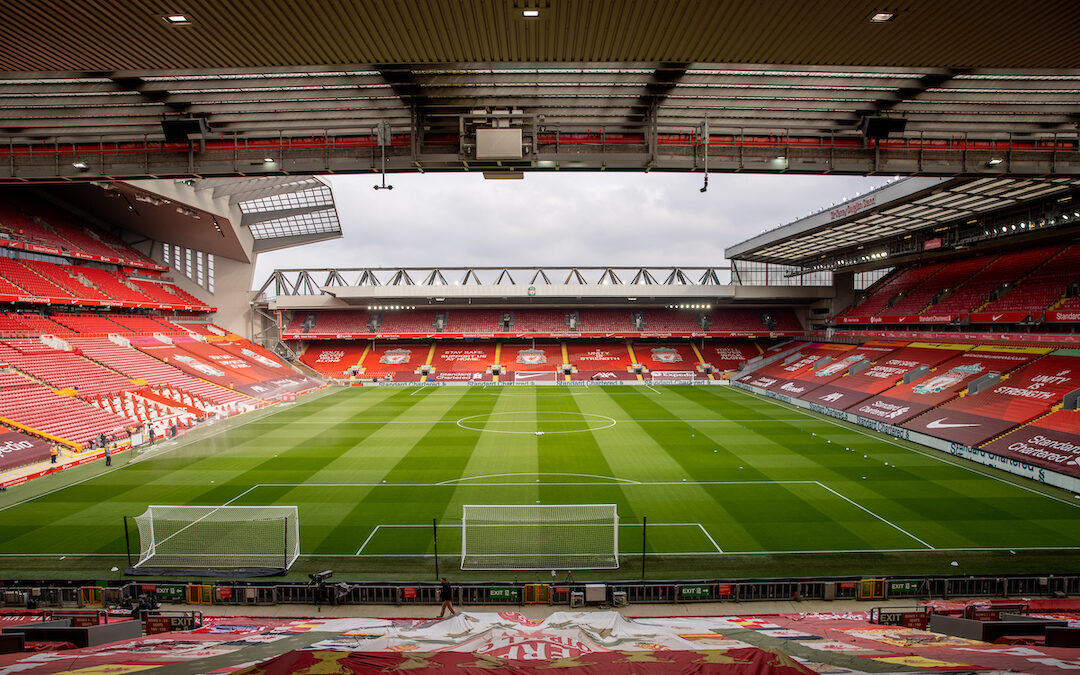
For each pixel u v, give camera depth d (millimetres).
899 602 15023
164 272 58062
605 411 43281
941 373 39281
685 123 17375
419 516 20750
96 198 46406
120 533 19156
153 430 32562
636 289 61281
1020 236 35281
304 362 65062
